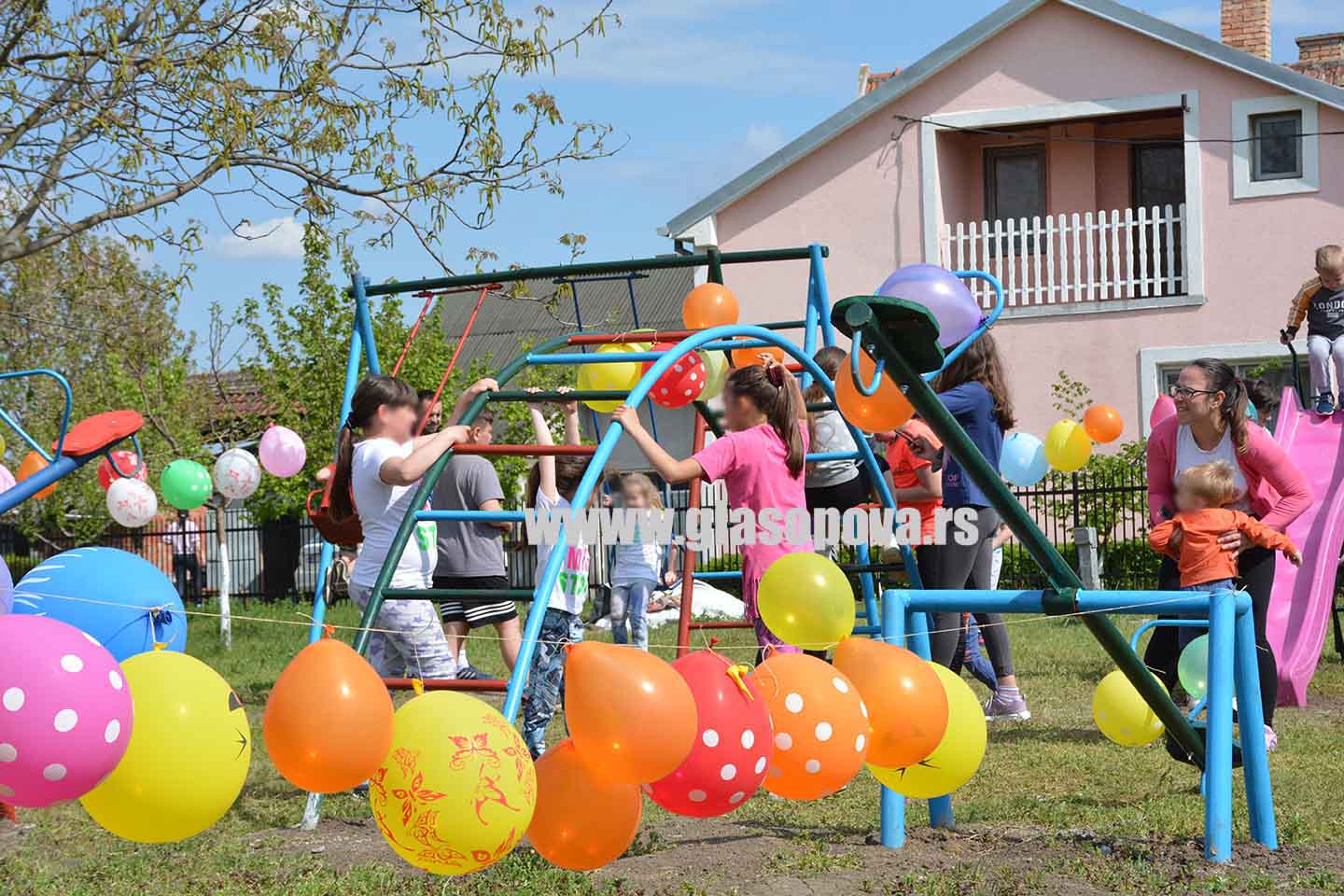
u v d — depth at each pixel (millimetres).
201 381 17312
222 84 9523
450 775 3037
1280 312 17703
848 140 19578
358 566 5582
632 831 3389
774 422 5148
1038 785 5547
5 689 2561
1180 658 5285
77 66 10000
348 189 10281
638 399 4660
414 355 15336
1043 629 11828
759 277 19891
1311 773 5617
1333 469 9297
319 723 2932
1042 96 18844
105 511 16219
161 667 2900
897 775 4141
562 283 6941
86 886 4277
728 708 3385
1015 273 19969
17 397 16359
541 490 6859
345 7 10320
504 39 10219
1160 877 4055
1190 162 18047
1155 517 5965
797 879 4164
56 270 12531
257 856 4629
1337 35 21609
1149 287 19359
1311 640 8008
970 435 5965
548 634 6465
